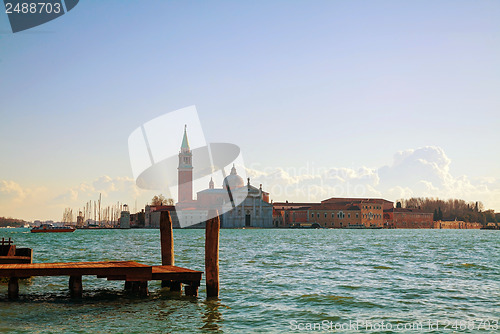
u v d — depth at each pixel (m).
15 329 18.84
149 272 24.31
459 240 114.19
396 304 24.00
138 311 22.14
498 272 37.12
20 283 29.94
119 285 29.17
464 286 29.59
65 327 19.23
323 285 29.61
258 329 19.23
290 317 21.20
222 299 24.88
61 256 53.12
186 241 96.81
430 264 44.09
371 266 41.69
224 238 122.50
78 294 24.88
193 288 25.05
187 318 20.88
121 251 63.16
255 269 38.53
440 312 22.27
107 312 21.91
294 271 37.16
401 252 63.12
